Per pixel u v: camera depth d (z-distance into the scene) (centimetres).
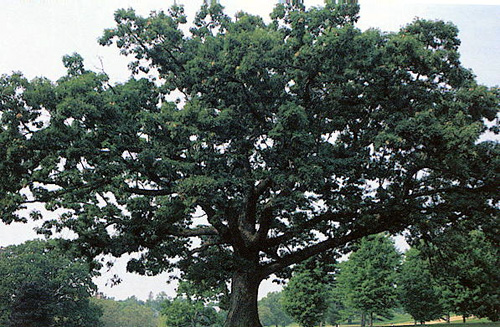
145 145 1762
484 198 1931
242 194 1908
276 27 2033
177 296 5228
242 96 1775
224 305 3147
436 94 1789
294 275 5019
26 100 1558
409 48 1688
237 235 2048
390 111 1823
